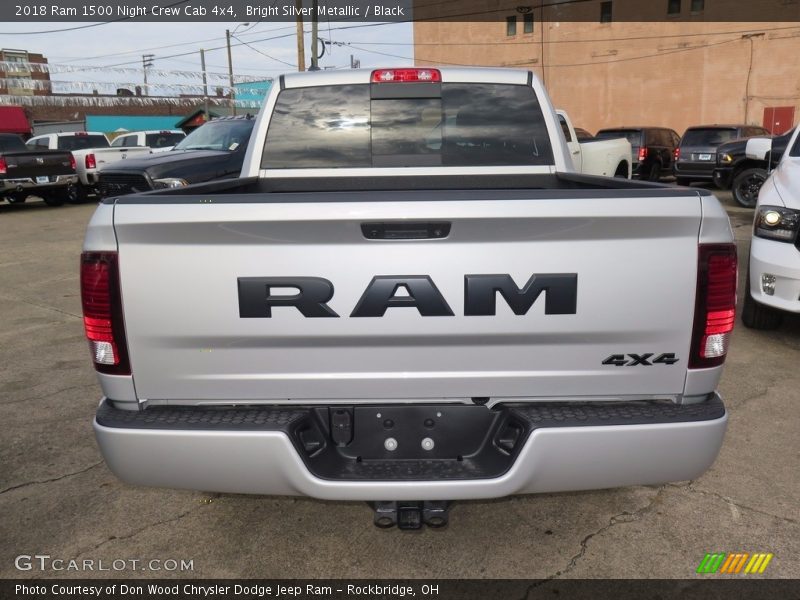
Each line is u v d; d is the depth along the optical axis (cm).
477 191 204
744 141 1277
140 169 951
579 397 216
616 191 202
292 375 213
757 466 326
